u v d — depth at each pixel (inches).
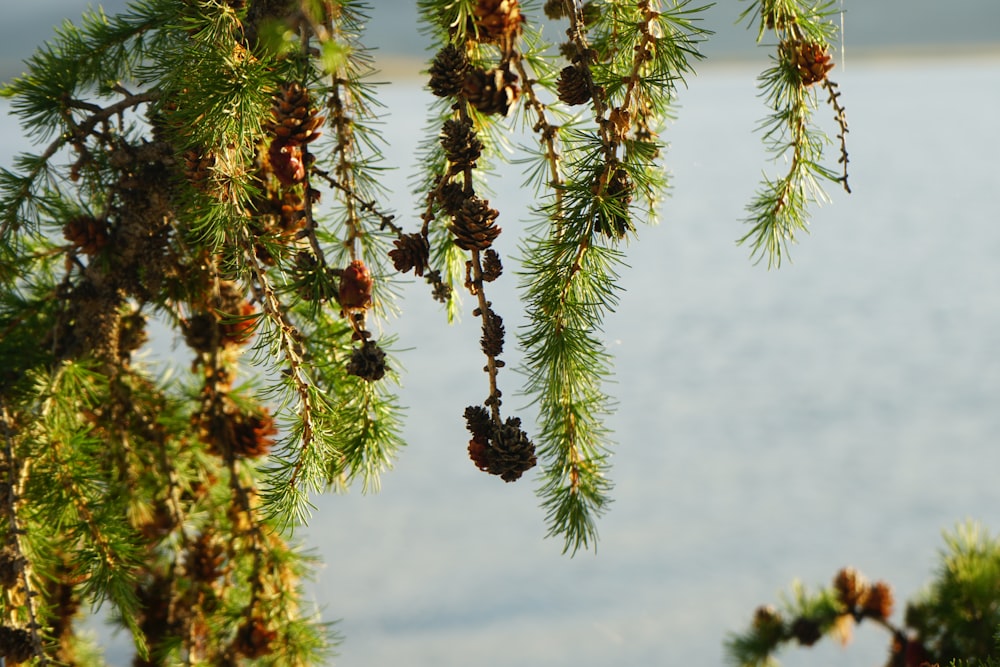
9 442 61.7
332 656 66.5
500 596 229.9
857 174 901.2
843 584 74.1
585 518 60.9
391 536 267.3
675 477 325.7
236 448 66.0
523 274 59.5
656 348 506.9
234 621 66.3
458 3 58.6
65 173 63.6
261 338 59.9
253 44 61.0
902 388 413.1
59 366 63.1
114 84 65.4
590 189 58.9
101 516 63.0
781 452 348.2
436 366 422.0
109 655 73.9
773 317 552.7
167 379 67.3
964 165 911.0
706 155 980.6
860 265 647.8
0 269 63.7
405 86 818.8
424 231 59.7
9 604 62.0
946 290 574.6
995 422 363.6
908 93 1395.2
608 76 60.2
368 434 64.0
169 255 63.8
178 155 60.7
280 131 58.7
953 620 70.5
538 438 60.9
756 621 75.4
